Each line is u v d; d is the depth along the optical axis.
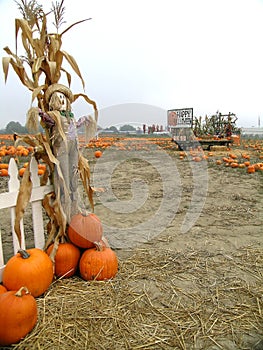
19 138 2.57
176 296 2.50
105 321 2.15
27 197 2.50
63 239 2.82
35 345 1.90
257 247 3.53
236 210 5.14
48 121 2.58
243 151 16.95
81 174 3.03
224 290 2.59
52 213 2.81
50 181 2.83
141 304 2.37
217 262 3.14
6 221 4.59
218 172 9.46
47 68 2.70
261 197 6.13
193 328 2.11
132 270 2.94
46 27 2.67
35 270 2.31
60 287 2.57
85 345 1.91
